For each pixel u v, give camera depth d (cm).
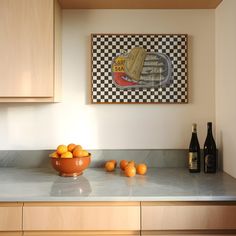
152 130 189
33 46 158
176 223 124
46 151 188
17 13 157
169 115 190
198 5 183
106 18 189
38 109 189
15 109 188
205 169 175
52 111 189
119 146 190
